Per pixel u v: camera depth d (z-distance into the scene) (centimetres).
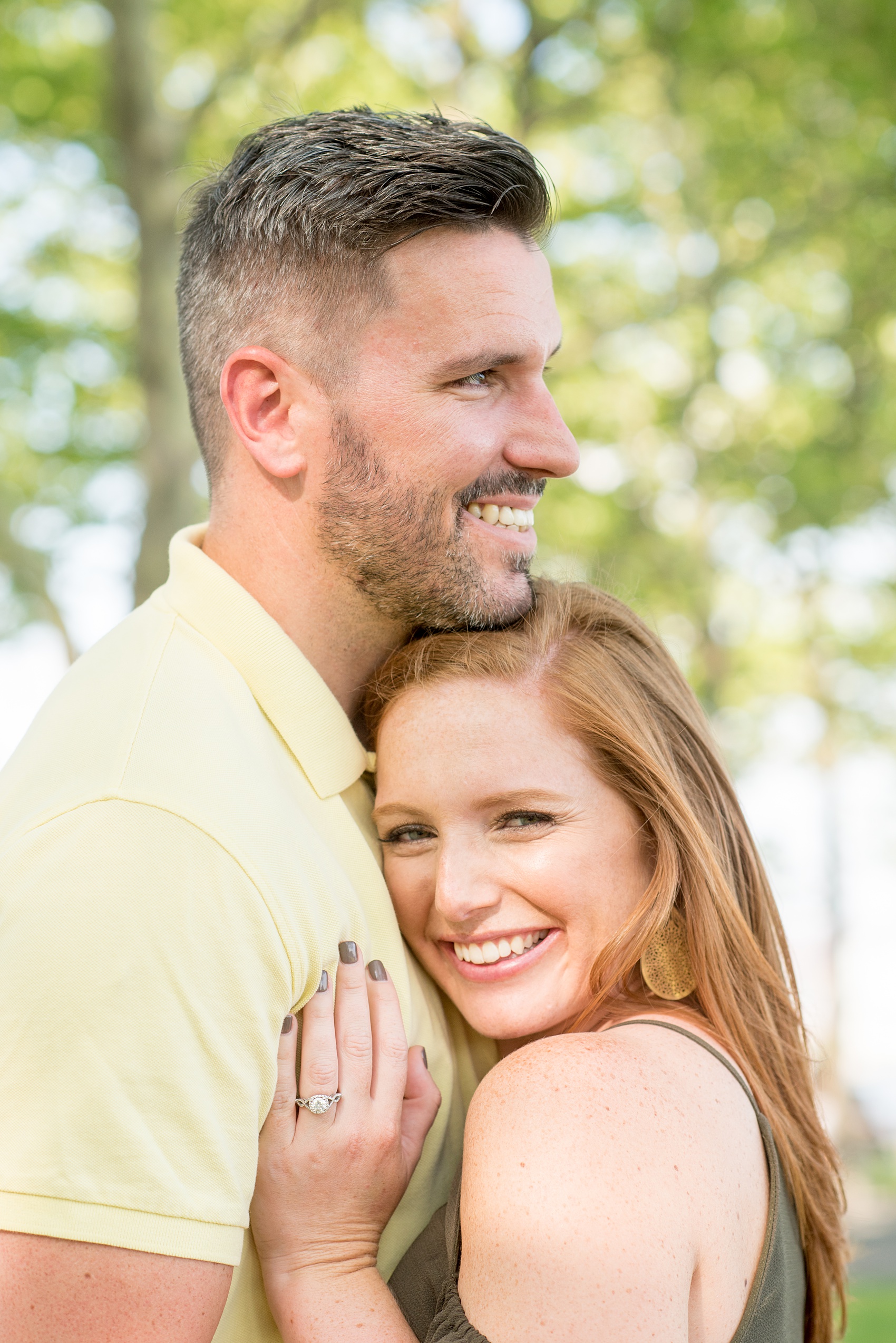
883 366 1204
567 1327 126
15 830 139
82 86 776
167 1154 124
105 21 723
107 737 144
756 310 1206
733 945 172
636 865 173
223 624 163
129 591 591
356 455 163
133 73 582
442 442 163
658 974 171
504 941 170
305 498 167
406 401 162
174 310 591
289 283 165
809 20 916
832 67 941
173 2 786
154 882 131
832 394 1227
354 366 162
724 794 188
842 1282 183
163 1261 122
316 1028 147
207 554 180
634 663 181
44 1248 119
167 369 589
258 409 167
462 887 166
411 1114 160
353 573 168
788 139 1036
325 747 166
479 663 170
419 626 176
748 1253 146
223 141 756
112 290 938
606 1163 132
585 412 1163
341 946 153
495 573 171
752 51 936
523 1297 128
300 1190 145
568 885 167
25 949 127
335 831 164
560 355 1091
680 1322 130
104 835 132
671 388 1206
